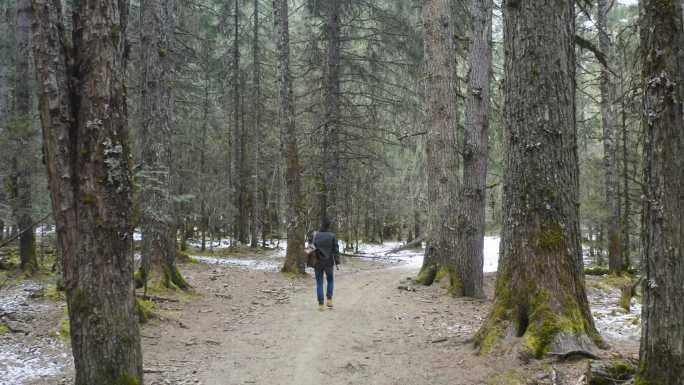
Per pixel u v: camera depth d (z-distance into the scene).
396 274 16.86
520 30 6.14
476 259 12.21
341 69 20.59
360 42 21.62
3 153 9.80
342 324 8.42
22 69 12.66
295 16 29.02
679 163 4.07
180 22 20.67
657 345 4.14
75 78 4.17
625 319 8.88
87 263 4.15
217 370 6.11
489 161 18.06
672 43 4.06
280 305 10.33
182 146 23.38
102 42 4.18
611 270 17.78
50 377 5.71
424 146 19.73
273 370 6.13
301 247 15.94
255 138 26.72
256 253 24.88
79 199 4.14
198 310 9.59
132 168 4.43
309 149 21.22
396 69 20.97
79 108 4.16
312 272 16.98
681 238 4.07
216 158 27.00
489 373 5.38
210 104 27.09
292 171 16.02
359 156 20.94
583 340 5.52
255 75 26.38
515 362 5.50
